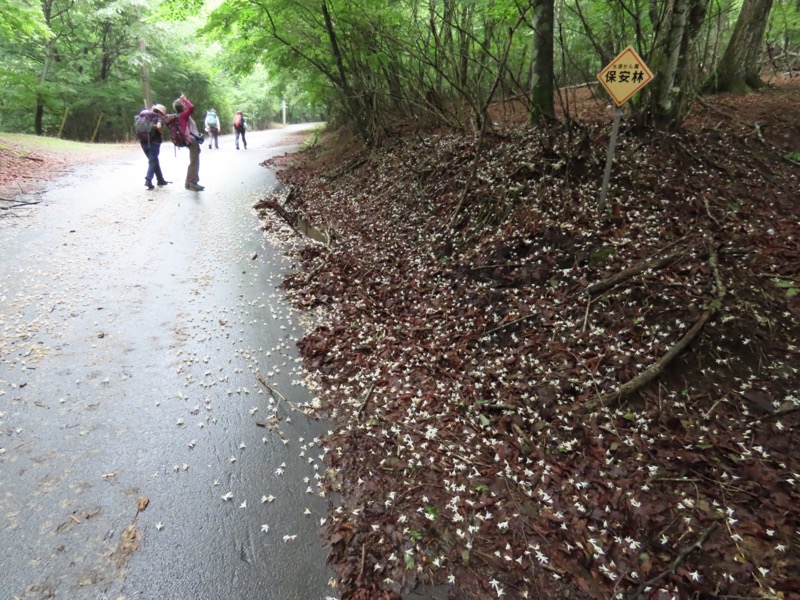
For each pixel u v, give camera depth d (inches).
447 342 162.7
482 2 311.9
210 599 82.7
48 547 90.0
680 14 211.5
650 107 234.1
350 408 135.9
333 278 219.0
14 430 118.3
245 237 273.1
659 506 97.4
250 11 362.3
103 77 900.0
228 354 159.6
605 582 85.5
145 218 291.1
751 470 101.3
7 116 859.4
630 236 179.6
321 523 99.0
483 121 250.2
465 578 87.4
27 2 590.6
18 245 233.8
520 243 193.3
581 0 393.7
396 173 334.6
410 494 106.0
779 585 80.9
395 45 360.8
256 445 120.3
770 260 156.2
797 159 229.8
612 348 138.9
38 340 157.2
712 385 123.3
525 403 129.5
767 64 485.1
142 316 178.4
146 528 95.6
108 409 128.8
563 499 102.4
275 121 1851.6
